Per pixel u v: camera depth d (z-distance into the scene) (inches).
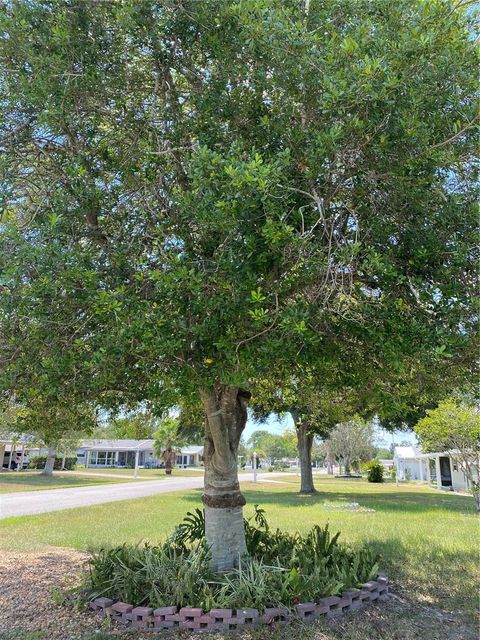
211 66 209.6
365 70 147.7
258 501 751.1
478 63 174.2
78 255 164.9
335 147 157.5
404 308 166.9
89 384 170.7
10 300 153.5
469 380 219.3
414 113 159.0
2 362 165.9
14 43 186.1
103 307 153.4
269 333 157.3
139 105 219.3
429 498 832.3
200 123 207.5
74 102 196.5
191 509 652.7
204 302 154.7
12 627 208.1
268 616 206.1
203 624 202.4
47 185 196.5
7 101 204.2
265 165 153.6
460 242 174.7
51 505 728.3
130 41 209.2
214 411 248.4
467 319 178.2
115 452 2955.2
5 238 163.5
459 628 214.1
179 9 193.9
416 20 171.8
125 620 209.9
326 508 629.3
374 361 216.1
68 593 246.4
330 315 164.1
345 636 198.8
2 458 1893.5
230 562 242.8
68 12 192.1
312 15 193.2
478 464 586.9
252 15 165.3
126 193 206.5
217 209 148.3
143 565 241.3
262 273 160.6
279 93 184.2
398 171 166.6
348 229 180.2
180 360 164.2
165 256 167.5
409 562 323.6
